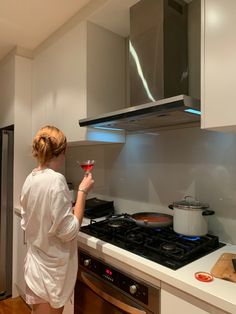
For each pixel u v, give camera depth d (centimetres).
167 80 143
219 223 142
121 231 150
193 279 95
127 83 196
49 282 118
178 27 152
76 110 180
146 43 150
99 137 180
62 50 196
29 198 122
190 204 137
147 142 182
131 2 154
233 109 95
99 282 133
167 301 101
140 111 125
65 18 188
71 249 126
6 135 237
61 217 114
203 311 89
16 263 237
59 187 116
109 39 187
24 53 241
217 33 100
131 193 194
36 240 122
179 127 161
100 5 159
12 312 214
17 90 238
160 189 173
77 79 179
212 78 101
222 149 140
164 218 157
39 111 231
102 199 221
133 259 114
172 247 122
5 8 176
